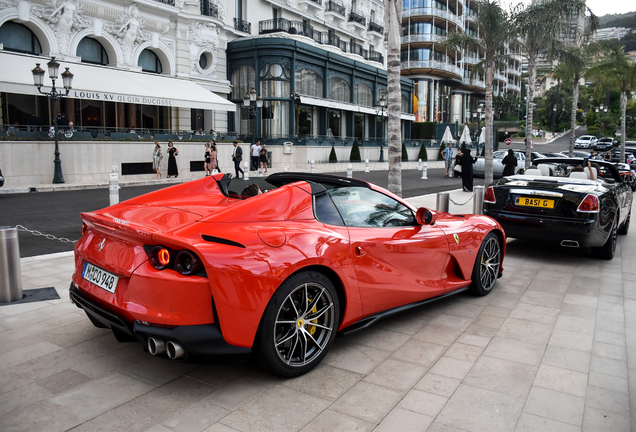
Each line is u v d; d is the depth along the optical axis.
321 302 3.11
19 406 2.60
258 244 2.75
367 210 3.63
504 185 6.62
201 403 2.66
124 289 2.76
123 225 2.78
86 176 17.81
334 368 3.14
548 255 6.84
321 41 34.16
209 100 23.08
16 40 19.16
